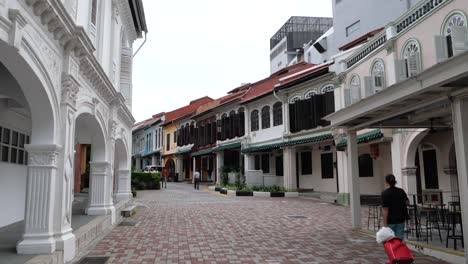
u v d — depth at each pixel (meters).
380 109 8.23
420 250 8.08
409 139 13.91
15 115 9.42
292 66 28.23
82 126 11.74
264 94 24.81
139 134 55.62
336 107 18.97
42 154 6.15
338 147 18.16
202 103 45.19
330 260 7.38
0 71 6.98
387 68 14.02
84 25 8.38
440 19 11.24
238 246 8.68
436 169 15.23
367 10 32.41
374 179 20.38
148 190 28.56
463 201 6.51
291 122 23.06
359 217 10.65
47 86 5.91
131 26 15.74
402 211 7.29
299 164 25.97
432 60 11.51
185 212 15.15
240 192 23.62
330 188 22.95
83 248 7.97
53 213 6.36
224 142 30.06
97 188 10.90
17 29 4.59
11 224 9.27
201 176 36.47
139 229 11.01
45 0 5.18
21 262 5.41
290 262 7.22
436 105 7.89
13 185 9.47
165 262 7.20
